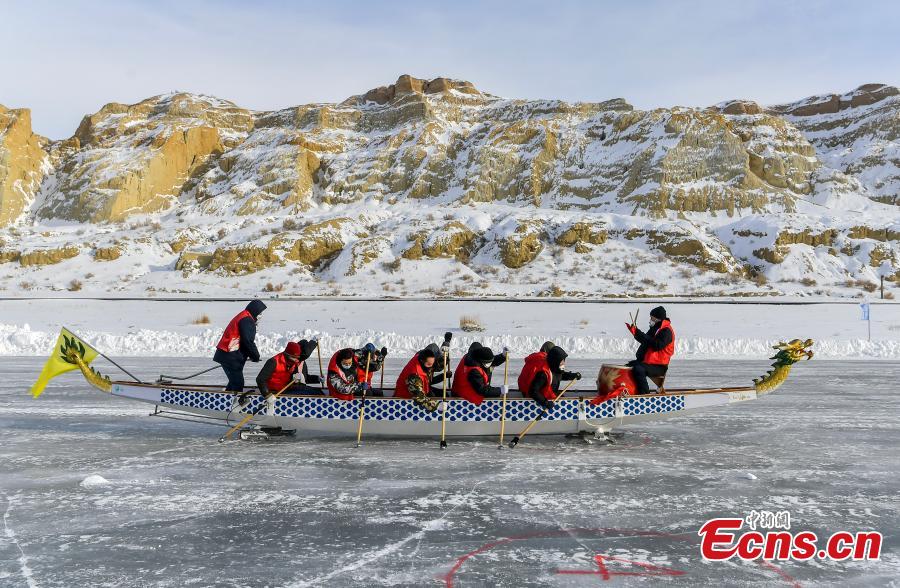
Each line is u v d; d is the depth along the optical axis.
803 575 4.32
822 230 64.94
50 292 57.94
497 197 88.19
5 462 7.36
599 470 6.99
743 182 82.44
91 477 6.44
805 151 93.25
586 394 8.80
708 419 10.20
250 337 8.64
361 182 91.62
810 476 6.76
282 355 8.67
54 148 114.19
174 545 4.79
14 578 4.23
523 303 38.94
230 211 86.00
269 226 75.44
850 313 33.66
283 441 8.52
